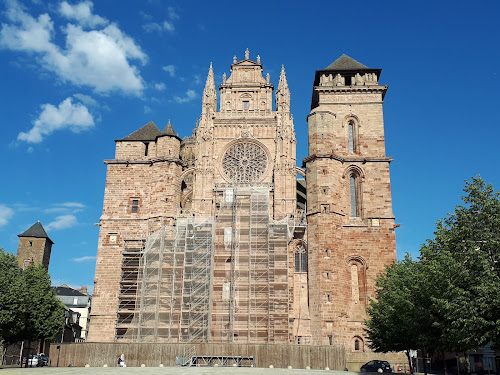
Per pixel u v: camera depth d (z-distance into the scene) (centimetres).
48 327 7038
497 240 3669
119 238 7219
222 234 6869
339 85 7656
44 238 11881
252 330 6238
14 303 5850
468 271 3816
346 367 6150
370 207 7062
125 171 7569
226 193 7175
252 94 7888
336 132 7450
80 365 5844
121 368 4934
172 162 7412
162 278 6688
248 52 8156
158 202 7225
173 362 5738
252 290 6462
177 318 6431
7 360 8006
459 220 3959
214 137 7506
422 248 4712
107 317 6844
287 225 6612
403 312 4791
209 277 6494
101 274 7044
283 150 7275
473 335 3562
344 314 6519
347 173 7262
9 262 6112
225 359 5703
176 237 6725
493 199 3931
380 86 7575
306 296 6738
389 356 6388
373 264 6819
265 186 7131
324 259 6656
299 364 5647
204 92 7688
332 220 6850
